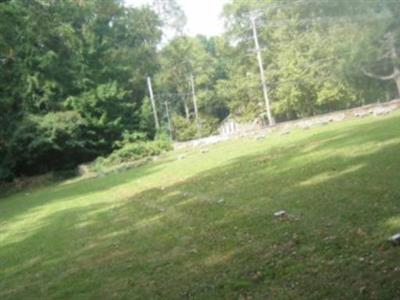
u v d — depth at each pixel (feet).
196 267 27.45
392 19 145.28
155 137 143.43
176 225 38.24
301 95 168.35
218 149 90.02
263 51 183.42
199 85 232.94
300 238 27.78
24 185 117.39
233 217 36.45
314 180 42.19
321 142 64.13
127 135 137.08
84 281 29.53
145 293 25.38
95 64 140.87
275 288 22.25
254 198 41.29
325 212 31.68
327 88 162.20
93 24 142.20
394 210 28.89
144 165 98.53
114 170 104.68
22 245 43.68
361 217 28.94
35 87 119.44
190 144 117.70
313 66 164.14
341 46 153.17
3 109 120.98
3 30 49.55
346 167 44.24
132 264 30.66
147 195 56.70
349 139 60.29
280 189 42.09
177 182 61.52
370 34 145.79
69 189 86.74
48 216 57.41
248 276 24.31
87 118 131.85
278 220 32.48
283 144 72.54
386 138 54.29
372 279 20.83
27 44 53.47
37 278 32.37
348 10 155.02
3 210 73.87
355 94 162.09
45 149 120.67
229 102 199.82
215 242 31.12
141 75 180.24
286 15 175.01
